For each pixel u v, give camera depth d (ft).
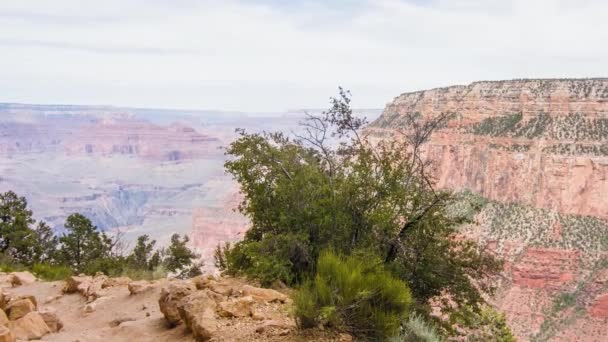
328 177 49.08
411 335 30.25
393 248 44.60
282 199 49.39
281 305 35.35
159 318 36.50
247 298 34.06
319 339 28.19
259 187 50.90
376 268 34.35
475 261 47.70
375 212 44.11
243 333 29.45
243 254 49.47
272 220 48.96
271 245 45.88
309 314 28.86
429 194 46.83
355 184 45.85
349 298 29.66
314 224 46.26
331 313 28.78
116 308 42.93
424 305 42.63
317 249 44.78
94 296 47.96
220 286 40.37
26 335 33.42
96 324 39.34
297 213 47.34
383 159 47.14
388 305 30.63
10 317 36.37
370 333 29.37
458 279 46.32
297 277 45.50
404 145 49.90
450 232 47.73
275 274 43.83
